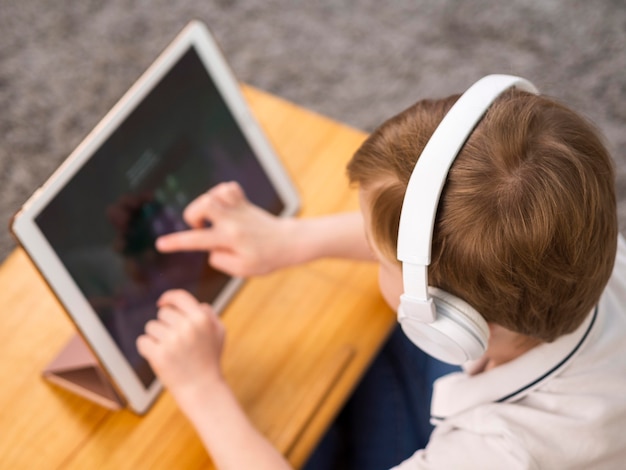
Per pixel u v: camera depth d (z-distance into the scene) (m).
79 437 0.87
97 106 1.80
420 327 0.65
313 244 0.93
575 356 0.71
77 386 0.89
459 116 0.57
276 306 0.95
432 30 1.91
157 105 0.88
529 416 0.70
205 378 0.83
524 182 0.57
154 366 0.84
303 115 1.10
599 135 0.63
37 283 0.96
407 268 0.58
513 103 0.59
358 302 0.95
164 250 0.90
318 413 0.89
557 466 0.68
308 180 1.05
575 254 0.60
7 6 1.91
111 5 1.92
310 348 0.92
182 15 1.92
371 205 0.65
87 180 0.82
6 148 1.74
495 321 0.65
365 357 0.92
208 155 0.93
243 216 0.93
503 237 0.58
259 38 1.90
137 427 0.87
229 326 0.94
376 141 0.65
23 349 0.92
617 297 0.78
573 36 1.90
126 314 0.86
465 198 0.57
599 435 0.69
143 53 1.87
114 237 0.85
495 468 0.69
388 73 1.86
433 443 0.76
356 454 1.01
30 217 0.77
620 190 1.68
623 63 1.85
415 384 1.02
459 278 0.61
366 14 1.93
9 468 0.85
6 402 0.89
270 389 0.90
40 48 1.87
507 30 1.91
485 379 0.74
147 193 0.88
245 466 0.79
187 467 0.85
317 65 1.87
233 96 0.95
